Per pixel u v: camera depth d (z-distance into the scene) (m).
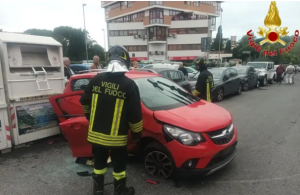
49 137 5.37
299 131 5.76
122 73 2.66
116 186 2.90
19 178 3.58
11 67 4.50
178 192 3.14
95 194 2.92
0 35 4.46
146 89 3.99
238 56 58.12
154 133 3.31
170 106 3.72
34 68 4.98
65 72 7.59
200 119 3.31
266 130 5.89
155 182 3.37
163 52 50.16
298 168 3.78
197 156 3.03
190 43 49.72
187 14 51.44
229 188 3.23
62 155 4.43
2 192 3.21
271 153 4.41
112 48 2.72
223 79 10.82
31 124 4.81
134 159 4.12
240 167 3.84
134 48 51.22
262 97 11.62
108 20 57.56
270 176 3.54
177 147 3.11
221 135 3.24
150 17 48.59
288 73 18.75
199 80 5.27
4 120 4.39
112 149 2.80
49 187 3.32
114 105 2.62
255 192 3.12
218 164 3.19
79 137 3.70
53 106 4.59
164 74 8.40
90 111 2.89
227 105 9.53
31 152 4.57
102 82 2.67
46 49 5.16
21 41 4.57
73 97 4.42
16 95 4.56
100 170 2.89
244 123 6.60
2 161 4.18
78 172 3.73
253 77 14.98
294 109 8.44
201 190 3.19
